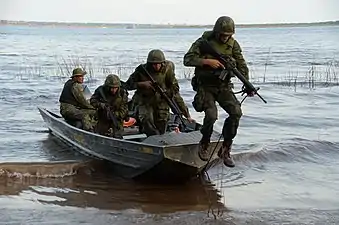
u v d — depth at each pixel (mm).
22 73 29422
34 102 18281
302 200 8031
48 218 7094
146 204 7809
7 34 148750
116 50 58812
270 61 42000
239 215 7340
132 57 44875
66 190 8375
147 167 8516
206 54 7309
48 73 29625
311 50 59781
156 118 9062
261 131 13344
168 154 8117
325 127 14039
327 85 25125
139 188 8586
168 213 7414
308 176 9359
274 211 7508
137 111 9188
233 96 7531
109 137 9117
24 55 46469
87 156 10133
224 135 7672
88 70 31375
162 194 8297
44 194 8148
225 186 8750
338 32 169500
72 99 10867
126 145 8711
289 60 43062
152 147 8203
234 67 7285
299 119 15312
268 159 10453
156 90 8859
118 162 9141
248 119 15164
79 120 10805
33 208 7488
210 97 7477
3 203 7656
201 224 6969
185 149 8211
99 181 8914
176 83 9039
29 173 9000
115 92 9391
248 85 7375
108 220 7070
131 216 7250
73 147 10750
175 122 9891
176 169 8398
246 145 11375
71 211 7406
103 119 9648
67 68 30531
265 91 22672
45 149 10953
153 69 8797
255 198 8133
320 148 11312
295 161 10391
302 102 19250
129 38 121500
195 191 8453
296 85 25125
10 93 20547
